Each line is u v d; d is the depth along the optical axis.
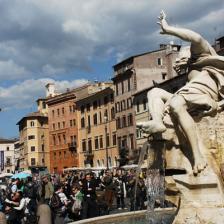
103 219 8.69
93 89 99.62
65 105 104.44
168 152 6.61
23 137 129.50
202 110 6.61
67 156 103.62
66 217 15.35
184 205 6.25
